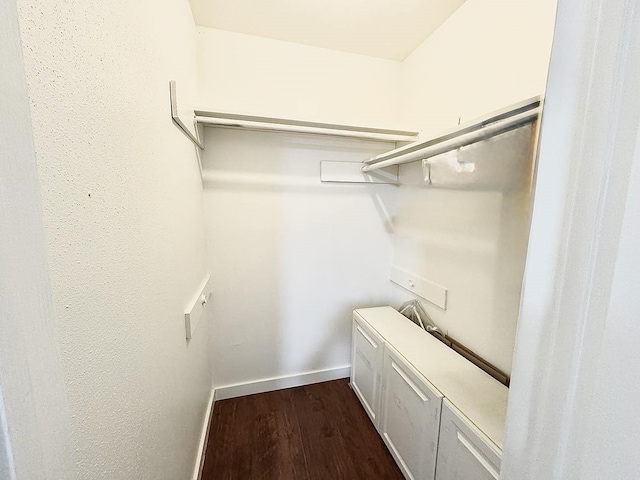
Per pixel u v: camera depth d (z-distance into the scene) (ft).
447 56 5.25
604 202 1.06
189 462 4.07
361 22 5.35
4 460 0.91
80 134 1.54
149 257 2.56
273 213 6.38
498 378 4.22
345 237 6.98
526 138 3.69
